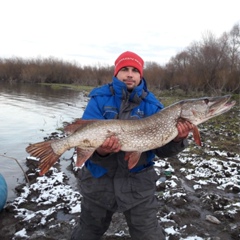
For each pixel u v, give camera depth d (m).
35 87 17.69
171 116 1.45
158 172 3.08
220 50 13.30
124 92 1.40
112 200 1.38
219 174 3.01
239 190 2.62
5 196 2.17
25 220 2.02
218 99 1.54
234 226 2.00
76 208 2.21
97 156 1.34
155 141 1.41
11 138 4.61
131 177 1.37
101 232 1.52
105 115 1.41
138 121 1.39
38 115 7.02
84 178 1.44
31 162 3.30
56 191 2.50
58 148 1.38
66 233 1.89
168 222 2.02
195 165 3.35
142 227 1.38
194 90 12.72
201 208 2.28
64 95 12.73
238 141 4.55
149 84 13.96
